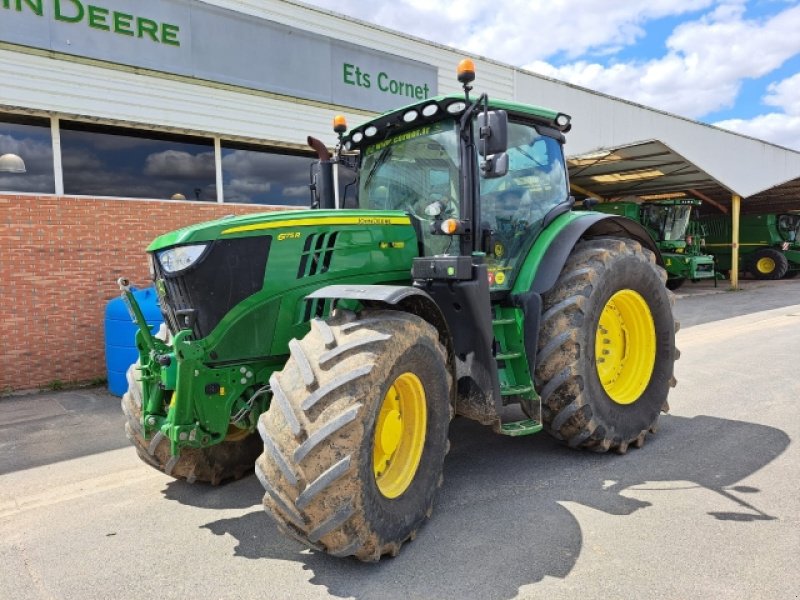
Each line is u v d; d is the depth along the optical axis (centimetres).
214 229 307
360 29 1013
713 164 1822
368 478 269
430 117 384
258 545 311
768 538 292
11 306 695
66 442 507
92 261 747
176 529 333
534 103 1364
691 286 1897
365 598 257
